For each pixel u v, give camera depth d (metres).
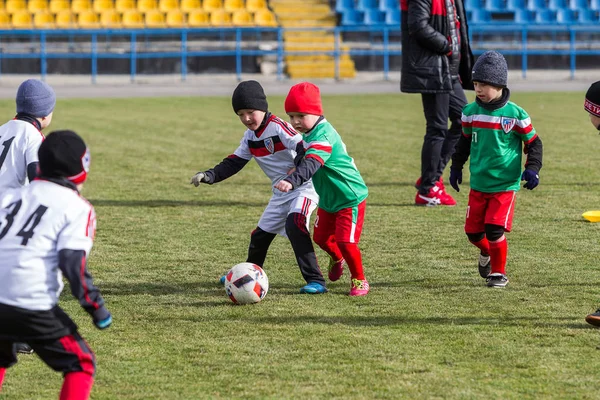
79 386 7.94
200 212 19.41
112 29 55.81
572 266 14.49
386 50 57.72
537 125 34.66
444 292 13.09
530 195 20.94
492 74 12.85
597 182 22.58
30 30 54.91
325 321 11.72
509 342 10.76
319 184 12.88
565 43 61.97
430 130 19.91
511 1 63.41
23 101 12.15
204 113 40.78
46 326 7.88
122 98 48.00
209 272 14.41
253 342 10.90
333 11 64.69
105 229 17.66
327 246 13.43
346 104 44.44
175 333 11.30
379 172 24.47
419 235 16.98
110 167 25.53
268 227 13.50
